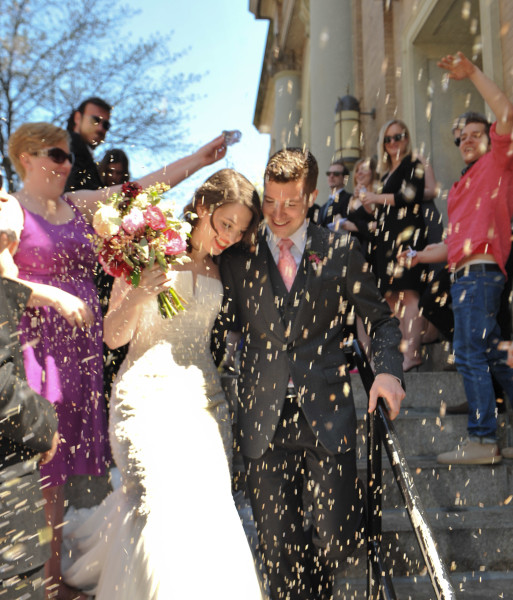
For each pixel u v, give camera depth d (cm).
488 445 300
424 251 355
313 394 221
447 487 297
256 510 230
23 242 238
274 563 228
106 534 227
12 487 160
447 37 701
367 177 508
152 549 193
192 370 220
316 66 909
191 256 229
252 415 225
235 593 190
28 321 234
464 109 713
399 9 762
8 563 157
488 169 309
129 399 213
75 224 257
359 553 261
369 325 234
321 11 912
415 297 420
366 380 242
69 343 242
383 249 419
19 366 175
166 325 219
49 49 1185
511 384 315
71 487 301
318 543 232
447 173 706
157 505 199
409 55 720
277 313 224
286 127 1588
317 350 226
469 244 304
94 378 247
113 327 212
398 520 275
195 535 195
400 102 761
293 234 230
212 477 207
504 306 329
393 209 419
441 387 367
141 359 218
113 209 211
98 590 210
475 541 273
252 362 230
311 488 231
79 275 253
